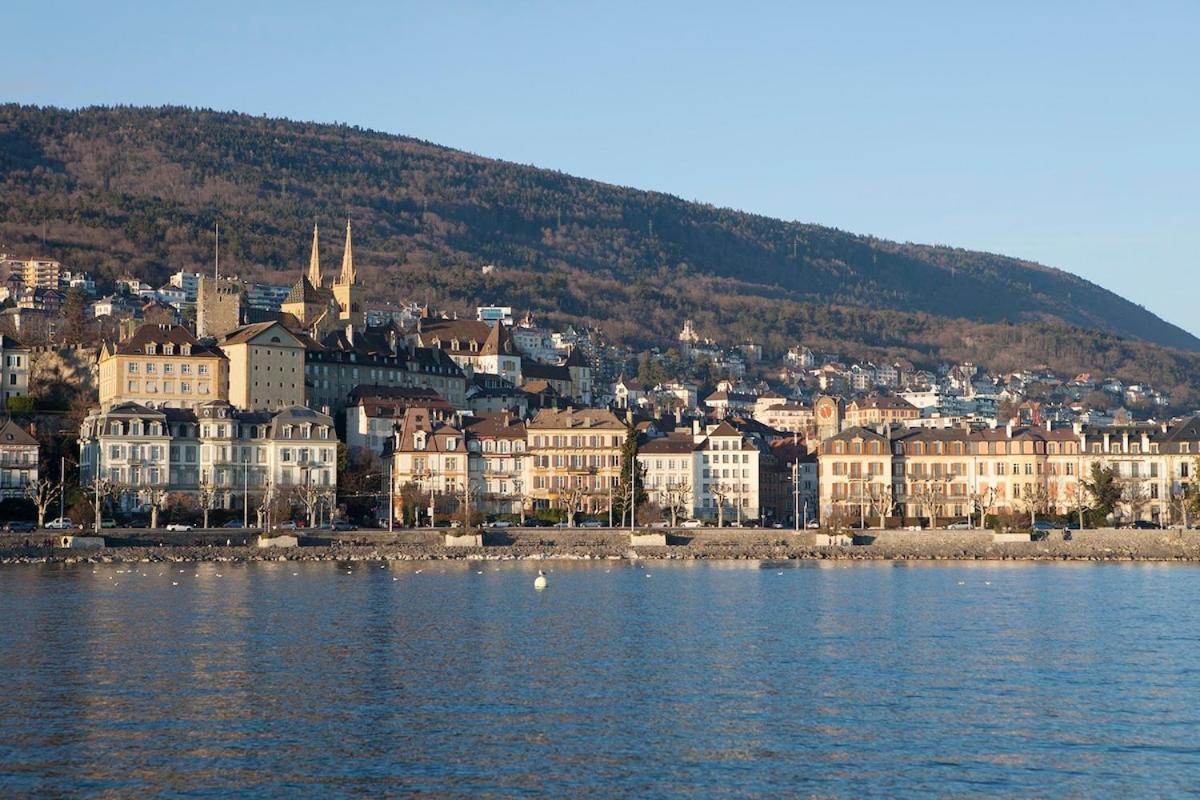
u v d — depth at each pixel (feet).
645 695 636.07
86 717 587.68
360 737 559.79
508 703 618.44
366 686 652.07
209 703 614.75
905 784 505.25
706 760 531.91
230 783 502.79
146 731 566.36
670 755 538.06
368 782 504.84
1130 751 545.03
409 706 611.47
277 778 508.53
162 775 510.99
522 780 507.71
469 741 554.87
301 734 563.89
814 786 502.79
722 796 492.54
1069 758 536.01
